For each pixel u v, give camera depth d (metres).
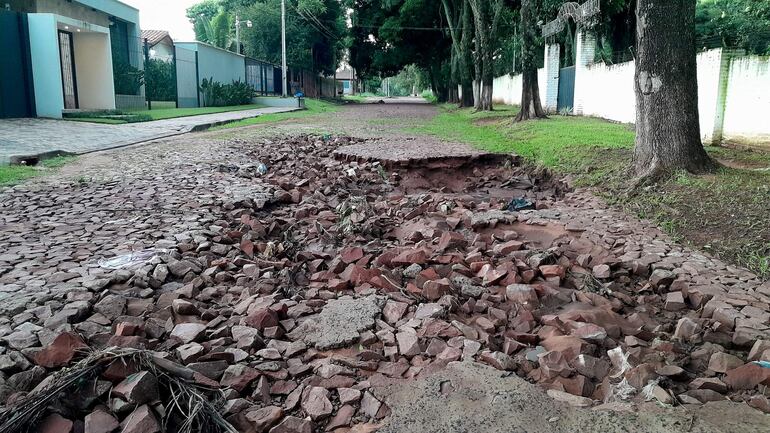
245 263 4.90
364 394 2.89
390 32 36.38
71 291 3.85
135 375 2.67
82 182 7.73
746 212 5.79
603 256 5.19
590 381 3.03
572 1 19.78
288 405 2.84
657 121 7.39
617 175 8.00
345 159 11.08
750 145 9.86
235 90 31.30
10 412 2.48
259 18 40.94
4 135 12.19
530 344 3.49
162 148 11.55
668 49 7.21
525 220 6.48
